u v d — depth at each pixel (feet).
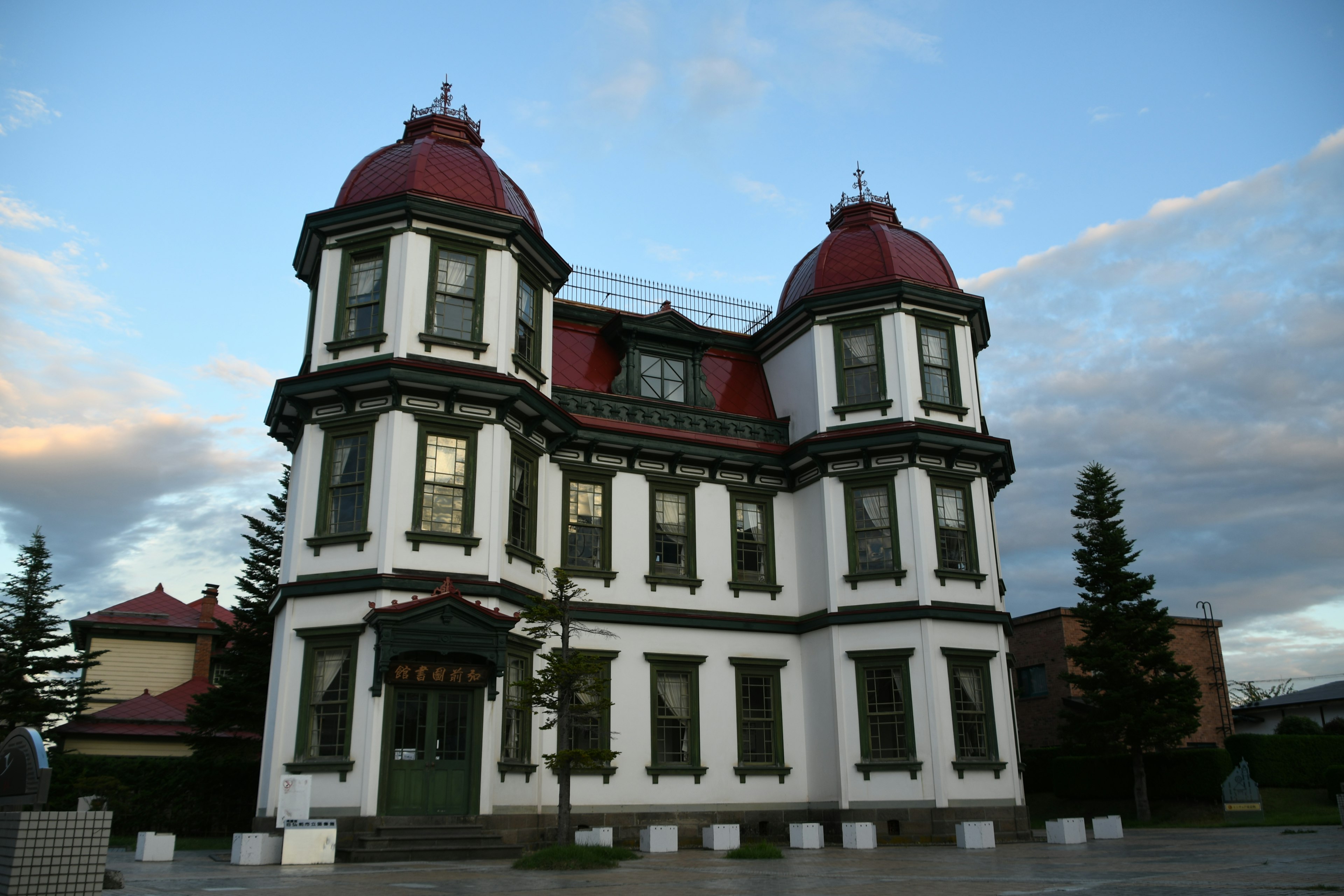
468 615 64.80
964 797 76.64
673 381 91.50
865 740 79.25
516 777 69.41
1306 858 51.96
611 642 79.46
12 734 31.68
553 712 74.79
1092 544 114.73
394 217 72.08
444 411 69.77
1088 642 111.04
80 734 108.99
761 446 88.79
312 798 62.34
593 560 81.51
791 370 92.73
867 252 90.63
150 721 112.16
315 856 55.77
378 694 62.80
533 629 65.51
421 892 38.55
